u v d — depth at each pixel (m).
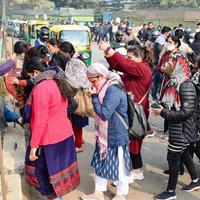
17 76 5.35
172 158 4.83
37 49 5.41
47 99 3.95
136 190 5.24
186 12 35.22
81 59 6.02
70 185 4.29
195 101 4.62
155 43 9.33
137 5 84.44
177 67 4.68
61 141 4.13
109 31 27.17
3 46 8.77
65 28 15.20
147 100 5.16
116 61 4.95
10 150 5.32
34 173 4.23
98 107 4.36
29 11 44.94
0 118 5.61
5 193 3.92
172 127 4.73
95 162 4.67
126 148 4.59
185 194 5.16
